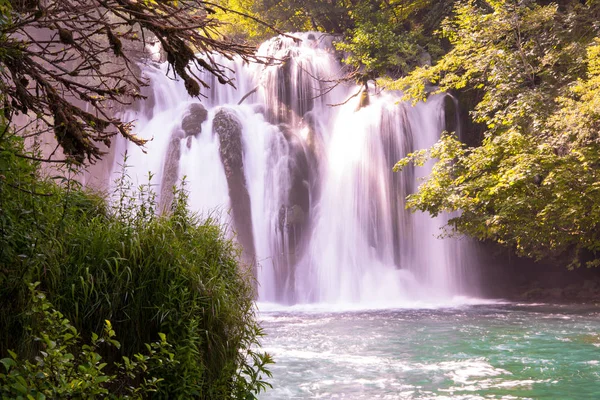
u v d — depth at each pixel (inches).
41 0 191.9
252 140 1314.0
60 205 262.5
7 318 218.4
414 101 1080.2
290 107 1423.5
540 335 730.2
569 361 578.6
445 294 1272.1
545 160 762.2
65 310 251.3
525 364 568.7
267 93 1440.7
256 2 1590.8
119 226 281.1
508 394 464.1
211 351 276.7
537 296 1202.6
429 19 1462.8
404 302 1188.5
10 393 188.2
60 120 181.8
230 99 1471.5
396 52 1379.2
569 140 786.8
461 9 997.2
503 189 798.5
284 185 1288.1
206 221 322.0
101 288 262.7
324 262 1277.1
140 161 1291.8
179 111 1344.7
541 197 786.2
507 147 818.2
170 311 268.5
